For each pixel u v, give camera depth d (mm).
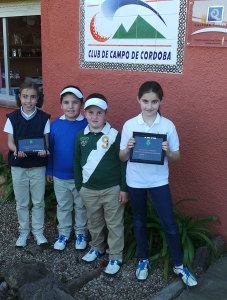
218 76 3102
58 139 3213
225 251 3338
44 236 3600
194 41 3154
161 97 2643
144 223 2932
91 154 2902
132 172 2811
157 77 3445
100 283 2936
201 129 3293
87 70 3959
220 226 3383
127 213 3533
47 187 4172
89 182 2941
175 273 2932
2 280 2889
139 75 3561
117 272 3047
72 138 3186
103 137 2889
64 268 3135
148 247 3184
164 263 3066
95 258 3236
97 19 3730
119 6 3533
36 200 3396
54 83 4309
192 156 3400
